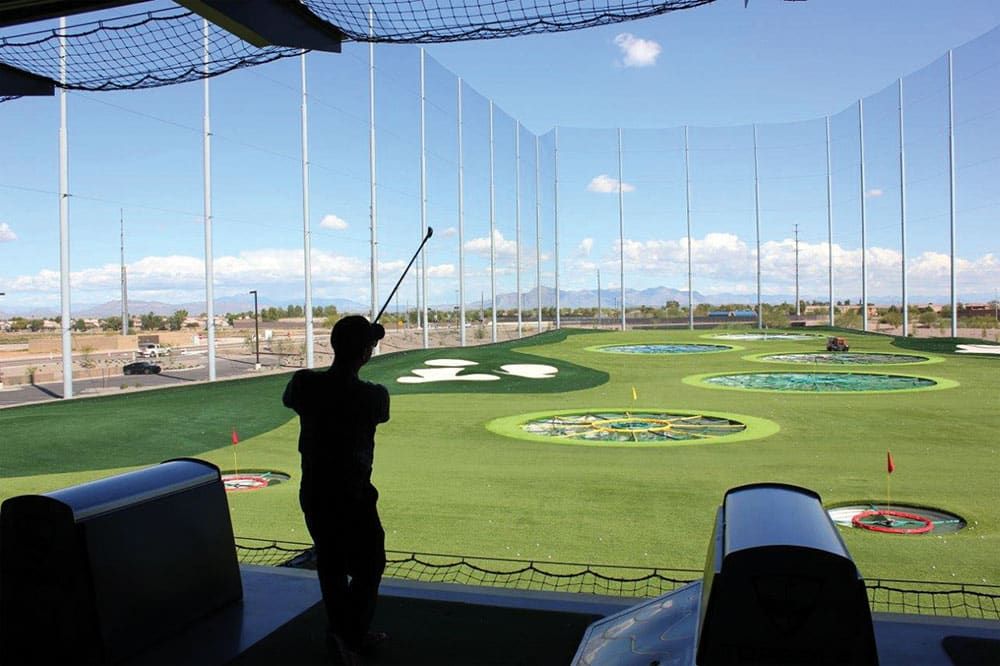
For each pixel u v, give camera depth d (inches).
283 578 162.6
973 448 605.0
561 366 1339.8
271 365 1807.3
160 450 661.3
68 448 655.1
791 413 804.6
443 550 367.6
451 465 576.7
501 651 125.3
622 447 641.6
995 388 963.3
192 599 136.6
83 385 1444.4
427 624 137.3
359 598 125.4
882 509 434.9
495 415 836.0
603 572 334.6
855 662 81.1
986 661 114.6
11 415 776.3
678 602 117.6
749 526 88.3
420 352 1497.3
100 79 195.3
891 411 798.5
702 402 906.7
